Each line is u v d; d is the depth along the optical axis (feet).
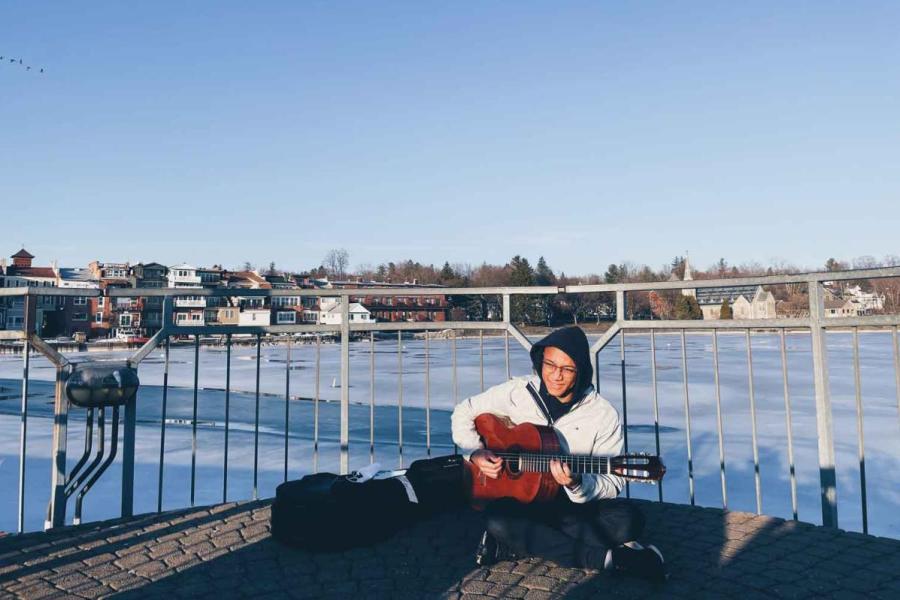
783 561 8.43
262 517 10.59
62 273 250.78
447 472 10.03
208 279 257.96
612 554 7.77
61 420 10.43
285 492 9.14
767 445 34.22
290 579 7.96
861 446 9.71
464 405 9.55
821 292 10.03
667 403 54.90
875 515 21.33
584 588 7.62
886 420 43.32
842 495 23.88
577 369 8.67
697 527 9.98
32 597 7.42
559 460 8.42
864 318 9.66
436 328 12.57
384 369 109.60
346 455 12.55
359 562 8.54
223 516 10.70
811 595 7.32
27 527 18.97
